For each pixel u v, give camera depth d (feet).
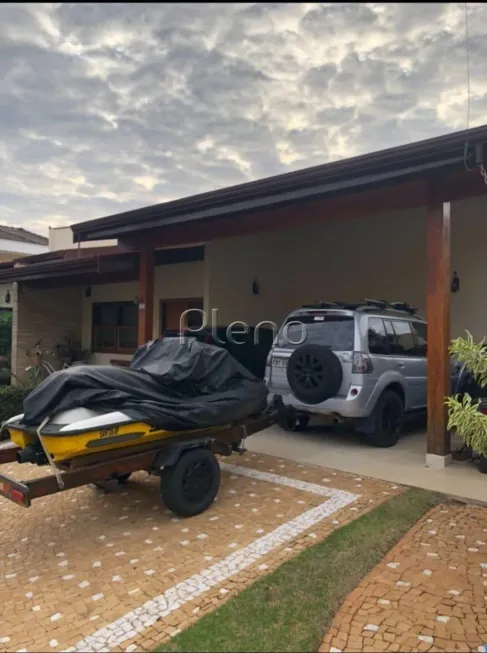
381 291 37.11
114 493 18.35
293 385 23.16
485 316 32.24
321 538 13.74
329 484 18.29
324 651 9.20
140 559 13.01
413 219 35.65
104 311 45.39
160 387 16.07
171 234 29.17
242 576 11.87
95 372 14.87
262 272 39.60
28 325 43.65
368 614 10.21
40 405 13.79
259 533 14.25
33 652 9.47
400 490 17.43
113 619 10.41
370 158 18.72
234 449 18.47
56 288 44.24
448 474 19.11
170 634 9.80
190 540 13.99
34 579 12.28
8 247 76.89
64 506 17.21
